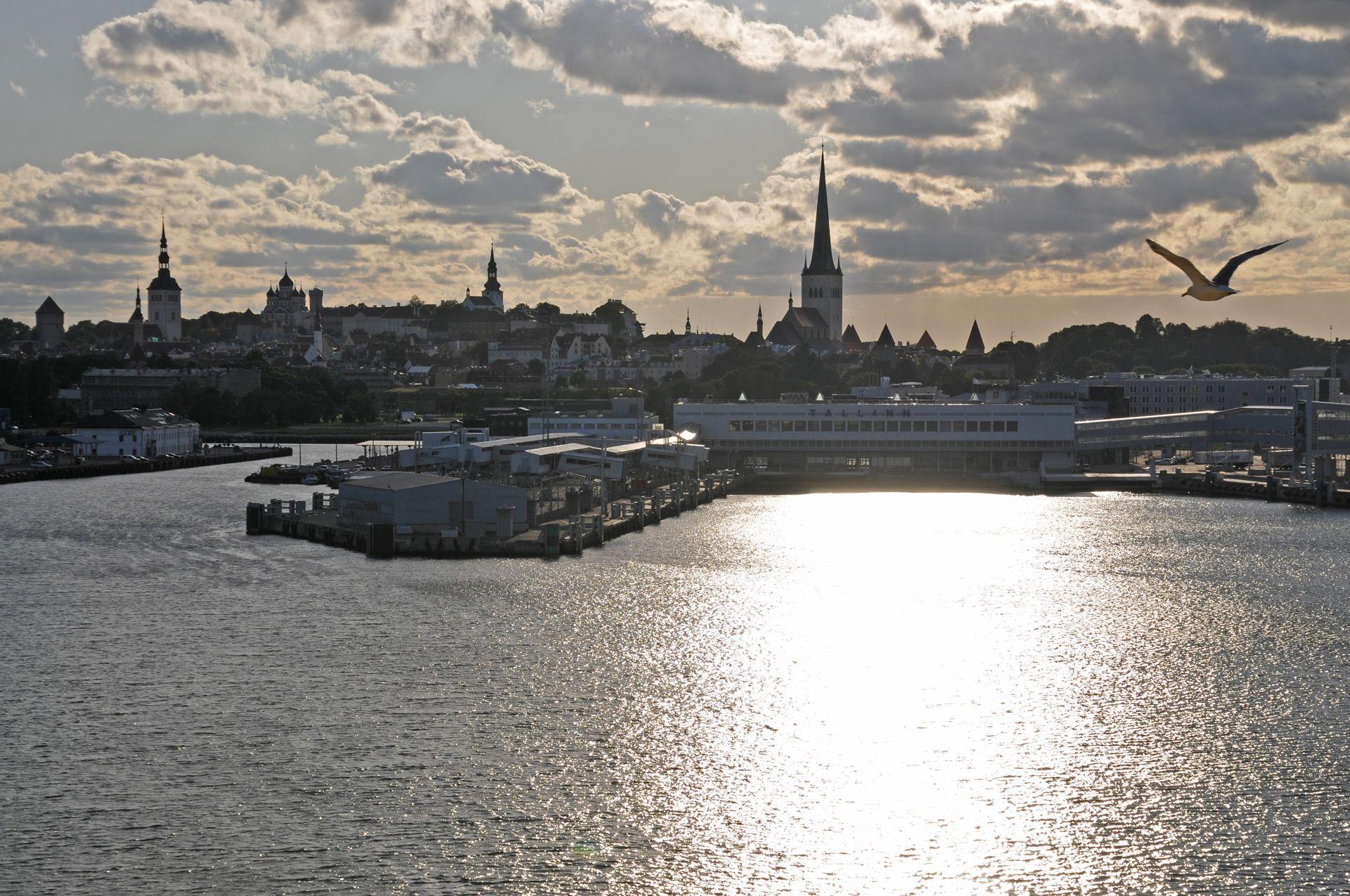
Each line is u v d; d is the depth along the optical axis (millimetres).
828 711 126438
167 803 103500
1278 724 122812
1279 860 95438
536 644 149000
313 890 90500
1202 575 196625
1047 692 132875
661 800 105125
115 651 146250
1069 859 96000
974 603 175000
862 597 177625
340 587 180125
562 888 91500
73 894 90000
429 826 99812
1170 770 111625
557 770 110562
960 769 112125
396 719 122125
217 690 130750
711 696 130500
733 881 92812
